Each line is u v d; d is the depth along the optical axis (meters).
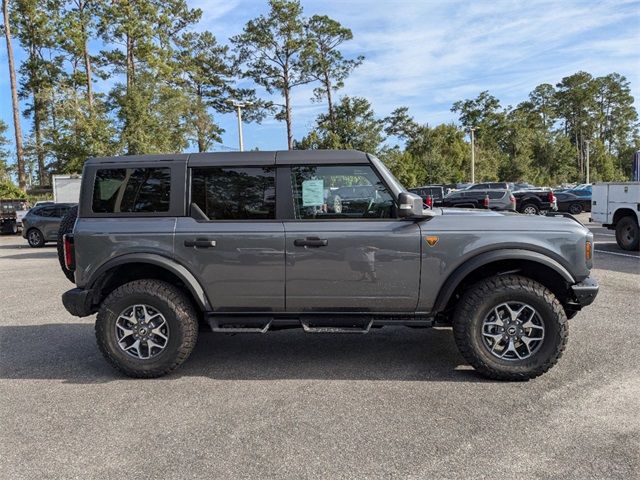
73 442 3.32
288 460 3.04
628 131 98.44
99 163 4.52
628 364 4.49
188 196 4.41
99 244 4.39
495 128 74.94
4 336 5.95
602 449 3.07
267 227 4.31
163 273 4.67
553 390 3.99
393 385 4.20
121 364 4.41
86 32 37.28
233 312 4.43
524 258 4.12
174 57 47.75
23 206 25.98
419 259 4.21
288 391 4.12
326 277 4.28
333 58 50.25
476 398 3.88
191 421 3.60
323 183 4.36
